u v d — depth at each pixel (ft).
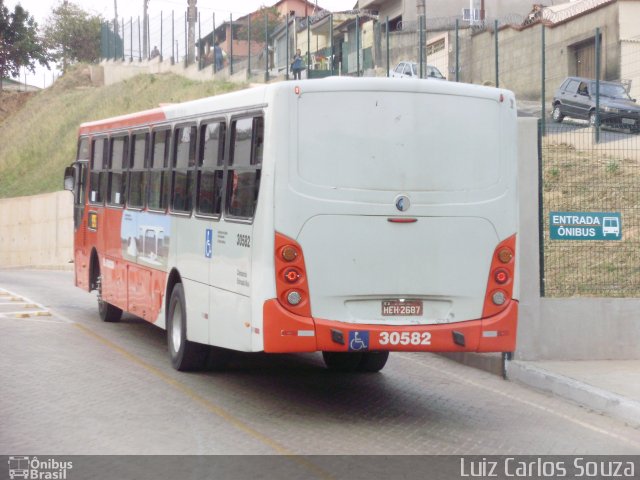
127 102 175.01
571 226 41.32
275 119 30.63
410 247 31.22
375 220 30.91
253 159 31.96
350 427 30.66
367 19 148.56
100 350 43.98
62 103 198.39
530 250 40.47
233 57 158.20
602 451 28.53
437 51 126.00
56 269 128.06
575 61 121.70
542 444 29.25
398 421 31.76
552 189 52.90
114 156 50.62
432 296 31.48
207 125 37.04
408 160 31.24
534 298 40.45
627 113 93.56
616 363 40.22
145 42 200.85
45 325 52.03
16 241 156.25
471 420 32.32
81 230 57.00
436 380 39.37
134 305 46.21
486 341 31.91
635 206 51.06
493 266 32.12
